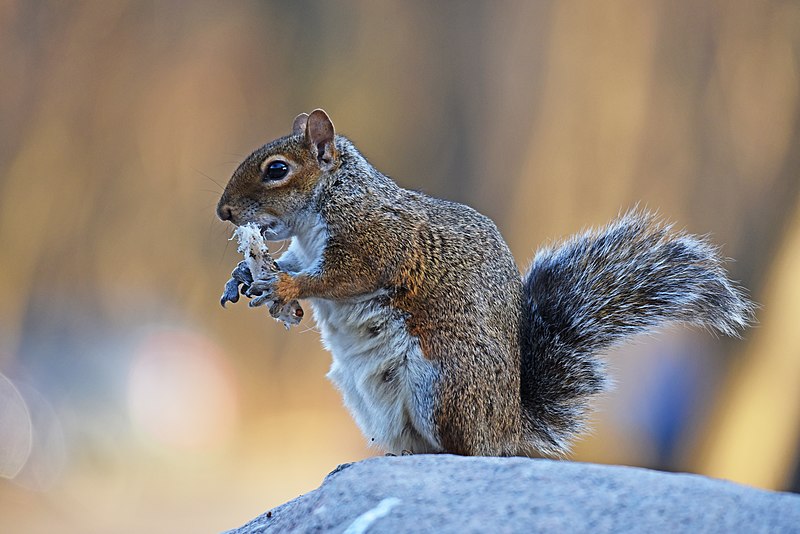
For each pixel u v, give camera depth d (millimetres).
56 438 14773
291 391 17719
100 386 15641
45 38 19188
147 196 19047
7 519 13406
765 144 17688
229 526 13383
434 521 4020
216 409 16484
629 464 15180
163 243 18812
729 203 17719
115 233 18766
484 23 19766
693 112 18109
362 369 6258
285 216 6512
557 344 6668
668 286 6727
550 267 6906
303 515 4461
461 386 6062
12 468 14320
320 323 6547
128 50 19484
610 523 3896
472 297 6176
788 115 17703
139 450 15188
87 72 19250
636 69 18281
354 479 4441
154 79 19500
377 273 6199
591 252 6902
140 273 18625
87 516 13664
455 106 19969
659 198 18016
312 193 6445
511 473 4332
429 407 6051
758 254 17062
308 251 6539
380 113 20375
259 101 20094
